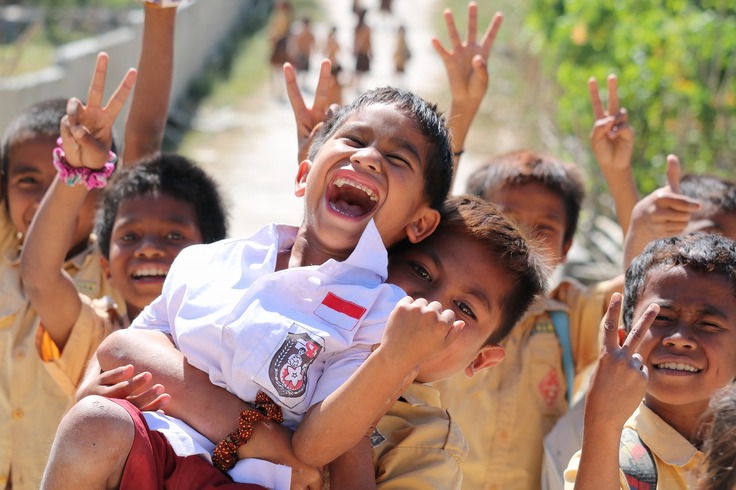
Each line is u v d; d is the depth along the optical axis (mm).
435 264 2547
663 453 2711
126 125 3723
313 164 2404
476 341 2557
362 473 2291
